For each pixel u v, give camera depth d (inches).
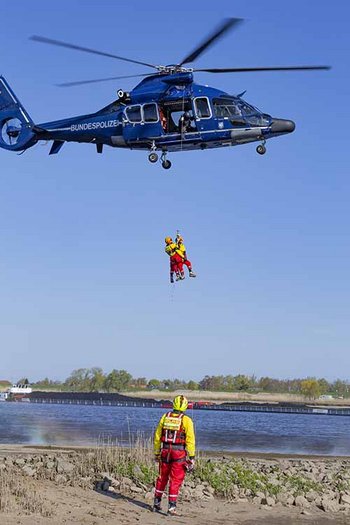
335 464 968.3
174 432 549.6
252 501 630.5
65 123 1033.5
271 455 1157.7
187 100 932.6
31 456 776.3
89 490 593.3
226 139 935.7
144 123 948.0
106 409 4680.1
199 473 689.0
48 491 568.1
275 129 932.0
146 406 6451.8
